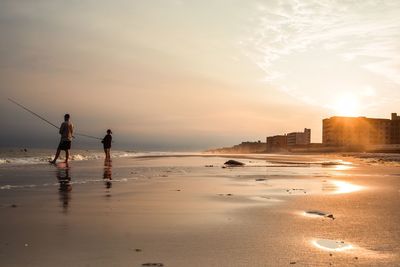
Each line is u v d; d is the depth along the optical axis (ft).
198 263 11.74
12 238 14.15
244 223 17.51
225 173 48.37
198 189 30.32
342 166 71.05
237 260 12.09
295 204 23.21
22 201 22.61
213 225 17.01
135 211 20.06
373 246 13.99
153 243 13.85
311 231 16.12
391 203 23.94
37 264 11.32
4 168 50.75
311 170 57.11
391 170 58.44
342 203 23.77
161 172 48.11
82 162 71.97
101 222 17.20
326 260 12.28
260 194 27.71
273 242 14.28
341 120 378.53
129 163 71.41
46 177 38.01
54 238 14.24
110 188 29.81
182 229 16.12
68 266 11.21
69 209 20.21
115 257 12.12
